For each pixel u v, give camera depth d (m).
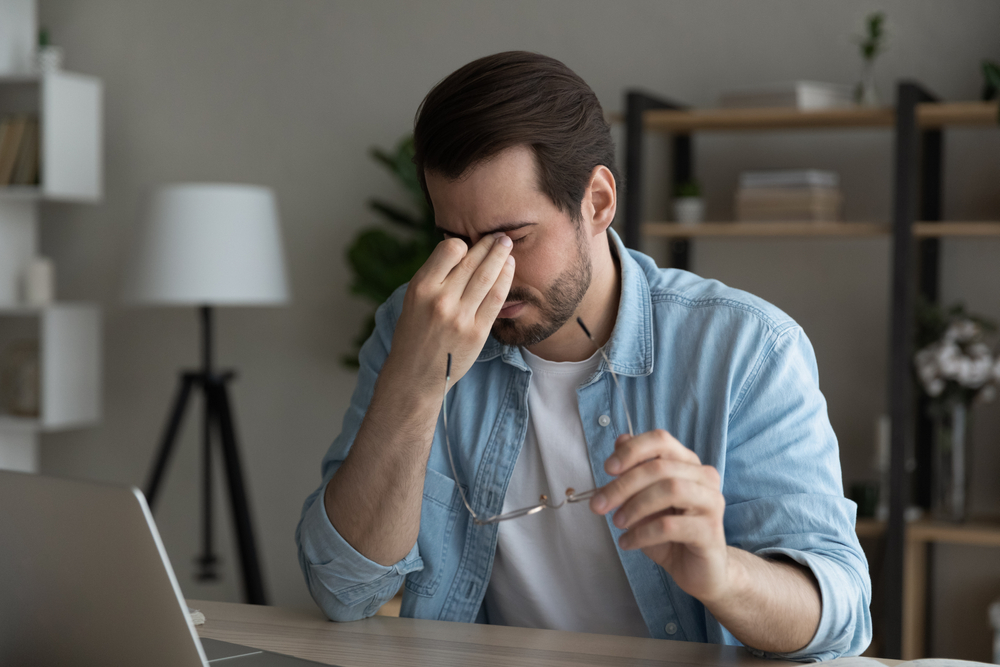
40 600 0.79
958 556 2.62
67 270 3.57
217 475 3.38
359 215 3.22
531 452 1.21
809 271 2.76
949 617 2.63
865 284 2.71
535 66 1.04
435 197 1.05
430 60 3.14
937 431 2.47
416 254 2.91
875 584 2.47
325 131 3.26
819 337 2.76
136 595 0.73
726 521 1.07
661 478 0.82
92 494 0.74
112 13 3.50
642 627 1.18
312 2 3.27
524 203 1.01
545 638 1.00
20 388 3.34
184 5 3.42
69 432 3.57
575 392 1.19
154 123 3.46
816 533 1.01
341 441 1.24
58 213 3.58
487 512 1.22
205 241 2.80
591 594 1.19
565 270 1.05
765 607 0.89
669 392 1.16
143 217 2.87
